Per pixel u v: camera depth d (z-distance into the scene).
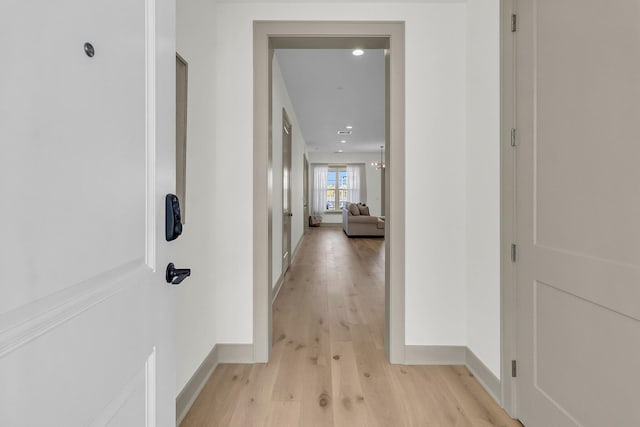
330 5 2.19
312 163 12.60
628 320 1.03
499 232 1.79
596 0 1.14
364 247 7.50
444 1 2.18
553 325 1.38
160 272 0.78
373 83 4.78
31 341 0.41
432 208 2.22
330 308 3.32
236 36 2.20
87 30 0.52
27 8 0.41
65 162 0.47
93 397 0.53
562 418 1.32
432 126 2.21
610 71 1.09
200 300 1.91
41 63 0.43
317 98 5.52
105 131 0.57
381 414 1.67
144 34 0.72
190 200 1.76
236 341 2.21
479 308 2.02
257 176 2.22
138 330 0.68
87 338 0.52
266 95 2.22
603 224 1.12
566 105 1.30
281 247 4.23
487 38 1.91
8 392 0.38
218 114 2.21
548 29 1.40
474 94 2.08
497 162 1.81
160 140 0.78
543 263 1.44
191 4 1.76
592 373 1.17
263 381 1.98
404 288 2.22
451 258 2.22
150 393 0.74
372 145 10.51
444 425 1.59
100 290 0.56
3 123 0.38
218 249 2.22
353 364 2.20
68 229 0.48
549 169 1.40
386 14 2.18
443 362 2.20
